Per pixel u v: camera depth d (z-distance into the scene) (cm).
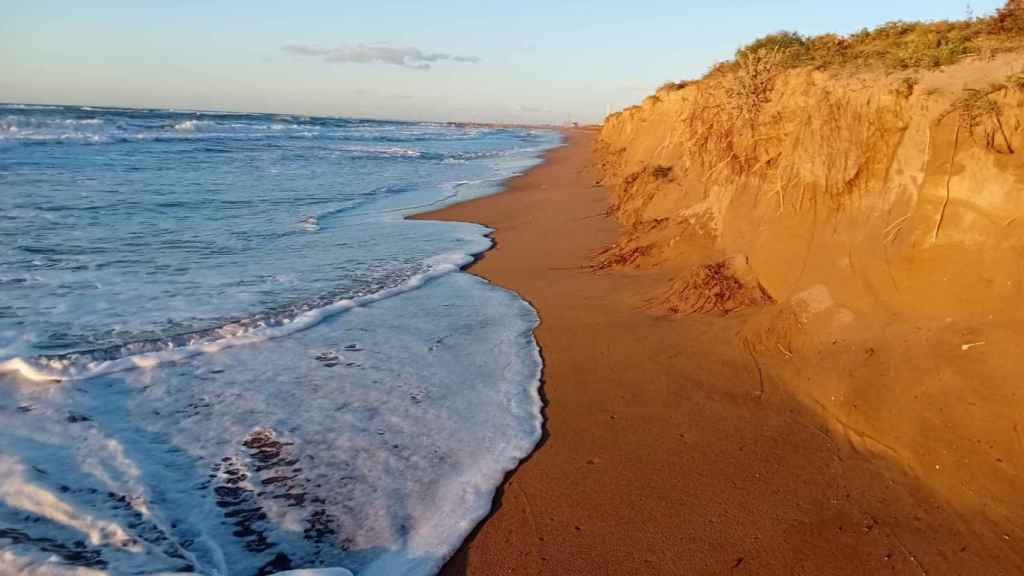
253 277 796
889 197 472
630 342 582
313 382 502
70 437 401
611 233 1074
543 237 1097
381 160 2786
